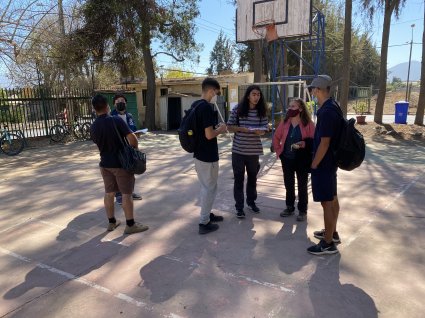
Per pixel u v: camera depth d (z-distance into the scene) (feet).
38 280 10.78
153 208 17.04
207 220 13.82
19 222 15.75
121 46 55.21
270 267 11.15
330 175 11.39
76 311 9.19
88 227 14.87
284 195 18.69
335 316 8.71
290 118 14.82
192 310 9.07
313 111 27.78
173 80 64.95
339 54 104.94
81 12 52.80
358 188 19.80
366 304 9.14
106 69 64.39
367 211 16.03
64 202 18.42
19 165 29.43
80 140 44.70
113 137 13.03
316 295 9.59
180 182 21.91
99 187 21.16
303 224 14.64
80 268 11.43
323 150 11.13
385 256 11.72
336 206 11.83
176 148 37.09
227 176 23.18
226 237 13.48
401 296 9.46
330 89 11.51
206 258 11.85
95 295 9.88
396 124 46.01
